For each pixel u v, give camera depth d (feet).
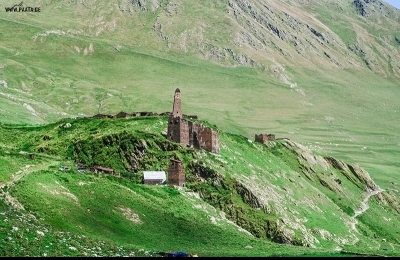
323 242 553.64
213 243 416.26
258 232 511.40
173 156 564.71
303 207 622.13
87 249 275.39
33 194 354.54
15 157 456.45
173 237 399.85
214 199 528.63
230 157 629.92
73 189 398.83
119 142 571.28
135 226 390.42
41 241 262.06
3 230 258.16
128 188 452.76
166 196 477.77
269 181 628.28
